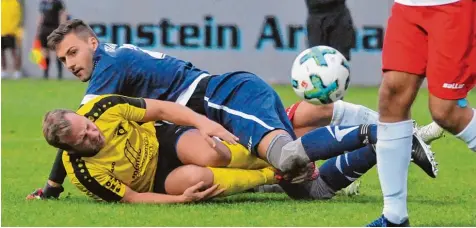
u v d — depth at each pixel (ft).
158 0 101.30
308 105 39.27
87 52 37.24
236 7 100.68
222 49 100.94
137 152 35.53
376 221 30.81
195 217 33.35
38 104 82.38
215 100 36.68
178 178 35.63
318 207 35.76
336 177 37.32
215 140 35.37
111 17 102.06
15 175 46.24
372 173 47.14
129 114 35.29
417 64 30.19
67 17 103.96
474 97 87.20
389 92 30.45
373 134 32.83
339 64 36.17
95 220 33.04
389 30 30.71
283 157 33.76
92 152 34.76
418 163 34.22
